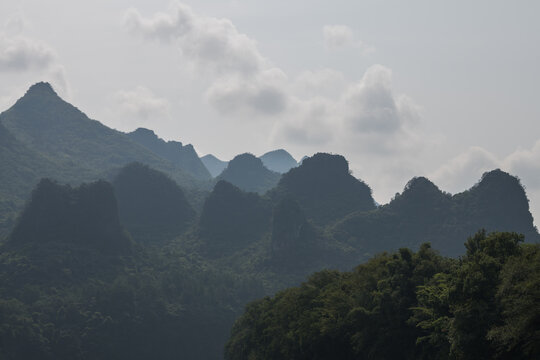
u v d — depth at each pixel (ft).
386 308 331.57
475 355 255.29
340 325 377.71
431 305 297.33
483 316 250.78
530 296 229.66
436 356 287.28
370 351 336.08
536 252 260.83
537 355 232.12
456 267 318.45
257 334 573.74
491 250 286.25
